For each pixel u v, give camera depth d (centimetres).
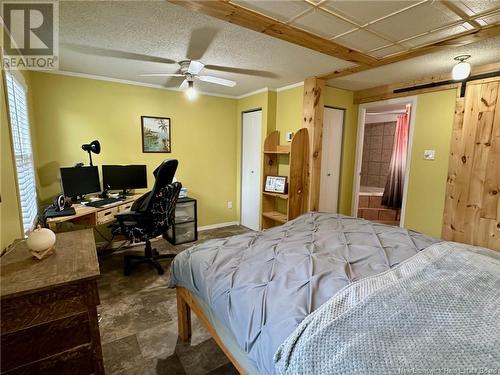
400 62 266
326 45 225
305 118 340
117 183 339
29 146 259
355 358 79
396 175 521
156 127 379
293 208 349
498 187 274
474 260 139
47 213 247
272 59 262
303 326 95
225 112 445
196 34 206
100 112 335
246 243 178
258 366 101
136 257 298
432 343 83
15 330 104
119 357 171
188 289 165
